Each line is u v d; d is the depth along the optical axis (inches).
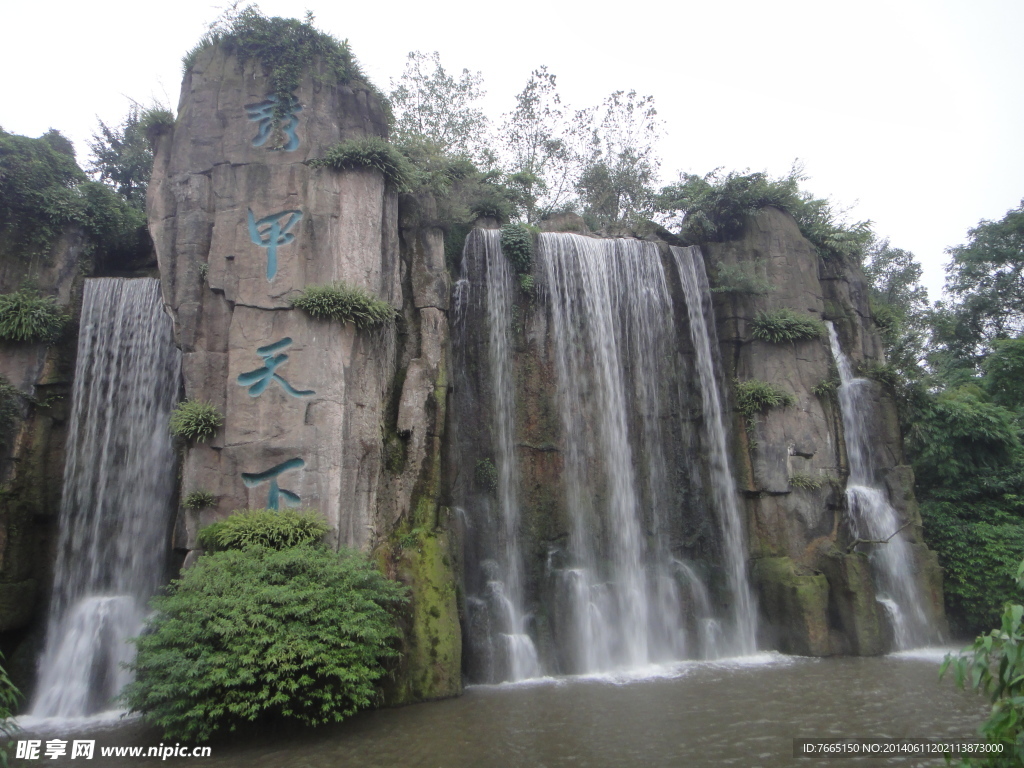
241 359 637.3
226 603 475.5
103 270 834.2
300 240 665.6
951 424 933.2
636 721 502.0
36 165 776.3
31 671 641.6
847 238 988.6
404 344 718.5
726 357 887.7
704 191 943.7
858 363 940.0
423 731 482.0
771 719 501.0
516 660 666.8
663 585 785.6
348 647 490.6
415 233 767.1
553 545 765.3
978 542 837.2
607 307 872.9
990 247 1357.0
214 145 711.7
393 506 644.7
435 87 1374.3
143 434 728.3
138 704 460.1
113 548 697.6
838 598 762.8
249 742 466.3
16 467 683.4
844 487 847.1
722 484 839.7
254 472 607.5
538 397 811.4
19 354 713.0
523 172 1095.6
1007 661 207.0
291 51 727.1
